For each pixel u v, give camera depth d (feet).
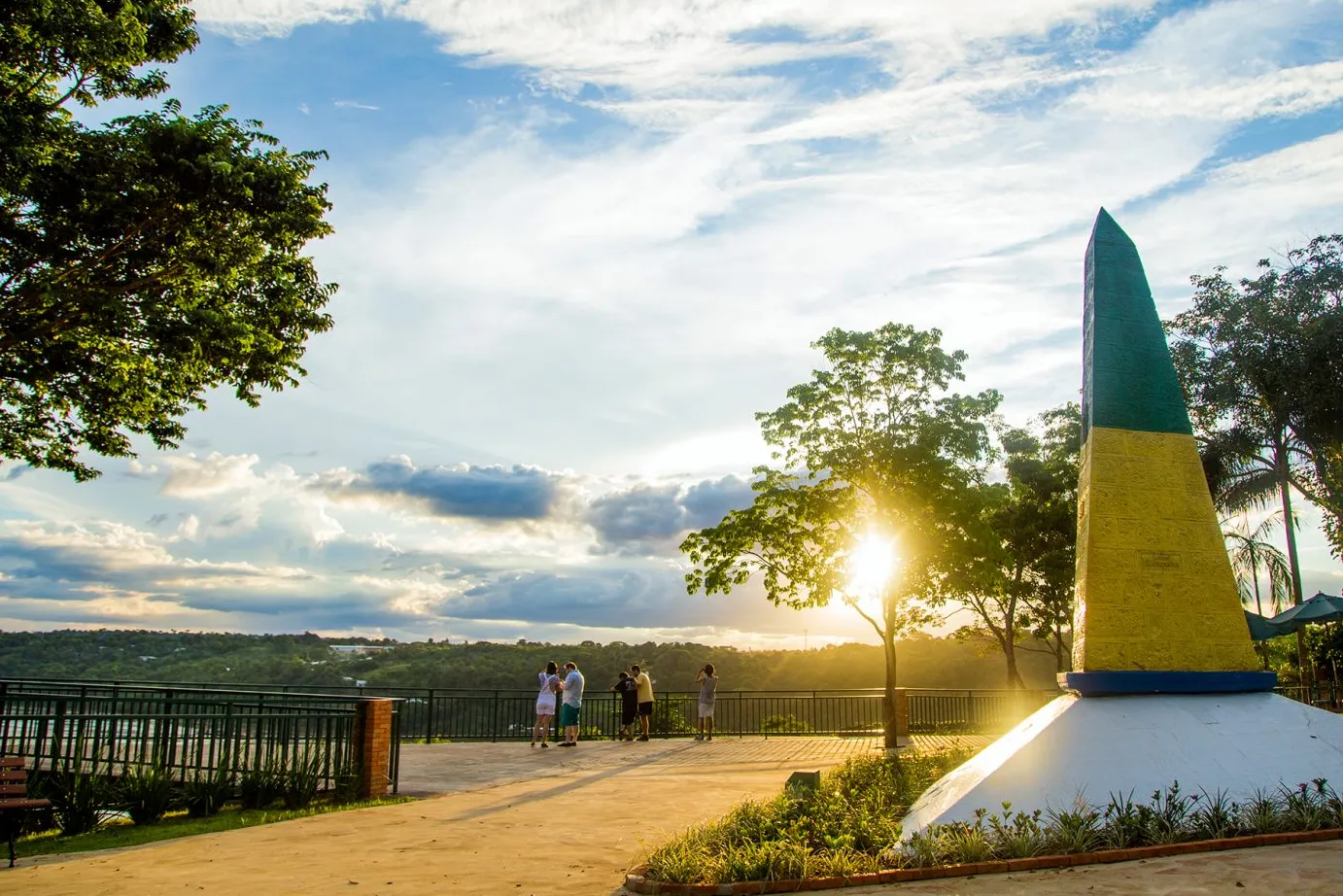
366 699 41.93
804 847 24.88
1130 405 36.24
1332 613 66.85
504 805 38.65
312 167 45.88
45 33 39.88
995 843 25.12
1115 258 38.22
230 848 29.19
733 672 180.86
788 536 77.77
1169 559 34.58
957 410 77.05
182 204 41.63
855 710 94.22
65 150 39.91
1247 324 90.74
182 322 43.86
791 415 78.02
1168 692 32.71
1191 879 21.94
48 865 26.99
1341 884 20.92
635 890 23.24
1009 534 103.04
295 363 51.21
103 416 51.52
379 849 28.91
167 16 44.39
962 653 183.83
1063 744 30.32
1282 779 29.53
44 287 40.91
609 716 84.53
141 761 40.50
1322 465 92.22
